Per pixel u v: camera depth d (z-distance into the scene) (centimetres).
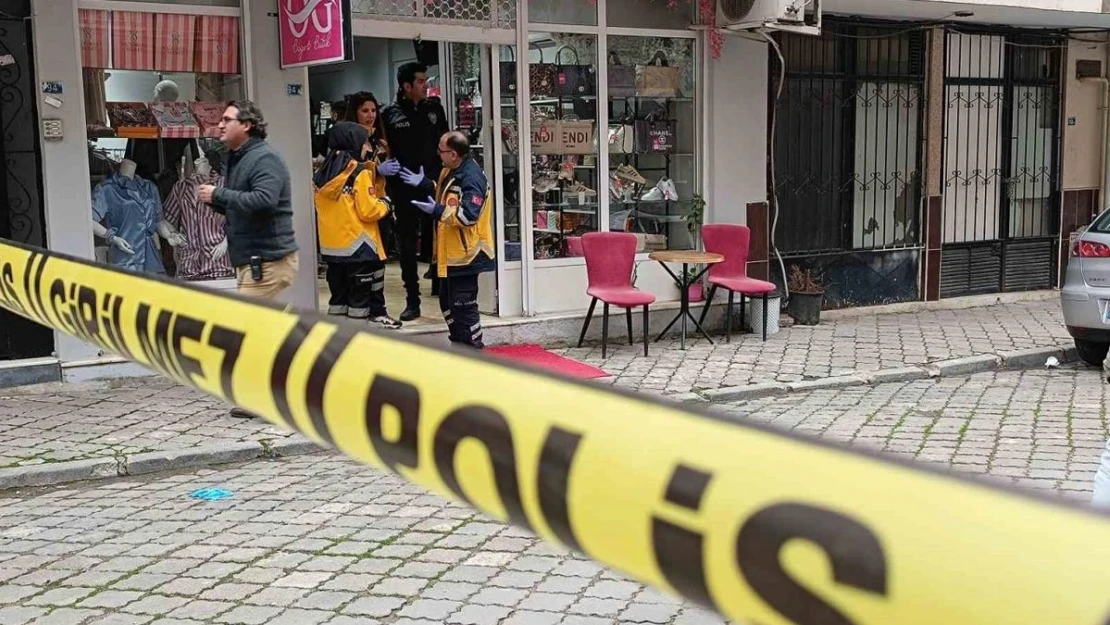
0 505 512
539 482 135
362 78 1273
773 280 1038
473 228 773
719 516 114
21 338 712
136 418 648
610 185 940
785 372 813
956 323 1048
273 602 393
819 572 106
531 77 882
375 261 822
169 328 227
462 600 396
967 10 1029
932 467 104
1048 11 1046
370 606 389
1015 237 1224
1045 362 894
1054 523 93
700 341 931
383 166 816
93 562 433
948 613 96
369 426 166
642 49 938
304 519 487
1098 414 702
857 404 735
